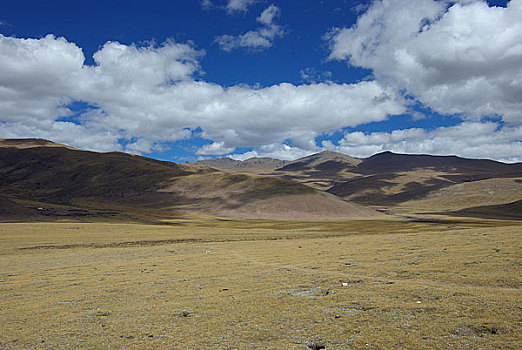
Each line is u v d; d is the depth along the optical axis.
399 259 27.94
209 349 11.98
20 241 66.06
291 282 22.19
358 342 11.73
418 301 15.72
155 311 17.12
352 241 45.91
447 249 30.41
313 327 13.47
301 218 175.88
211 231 89.81
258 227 109.06
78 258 43.94
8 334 14.85
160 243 63.12
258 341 12.45
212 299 18.84
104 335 14.03
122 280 26.50
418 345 11.16
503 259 23.30
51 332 14.75
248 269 28.66
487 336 11.48
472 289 17.14
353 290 18.73
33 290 24.48
